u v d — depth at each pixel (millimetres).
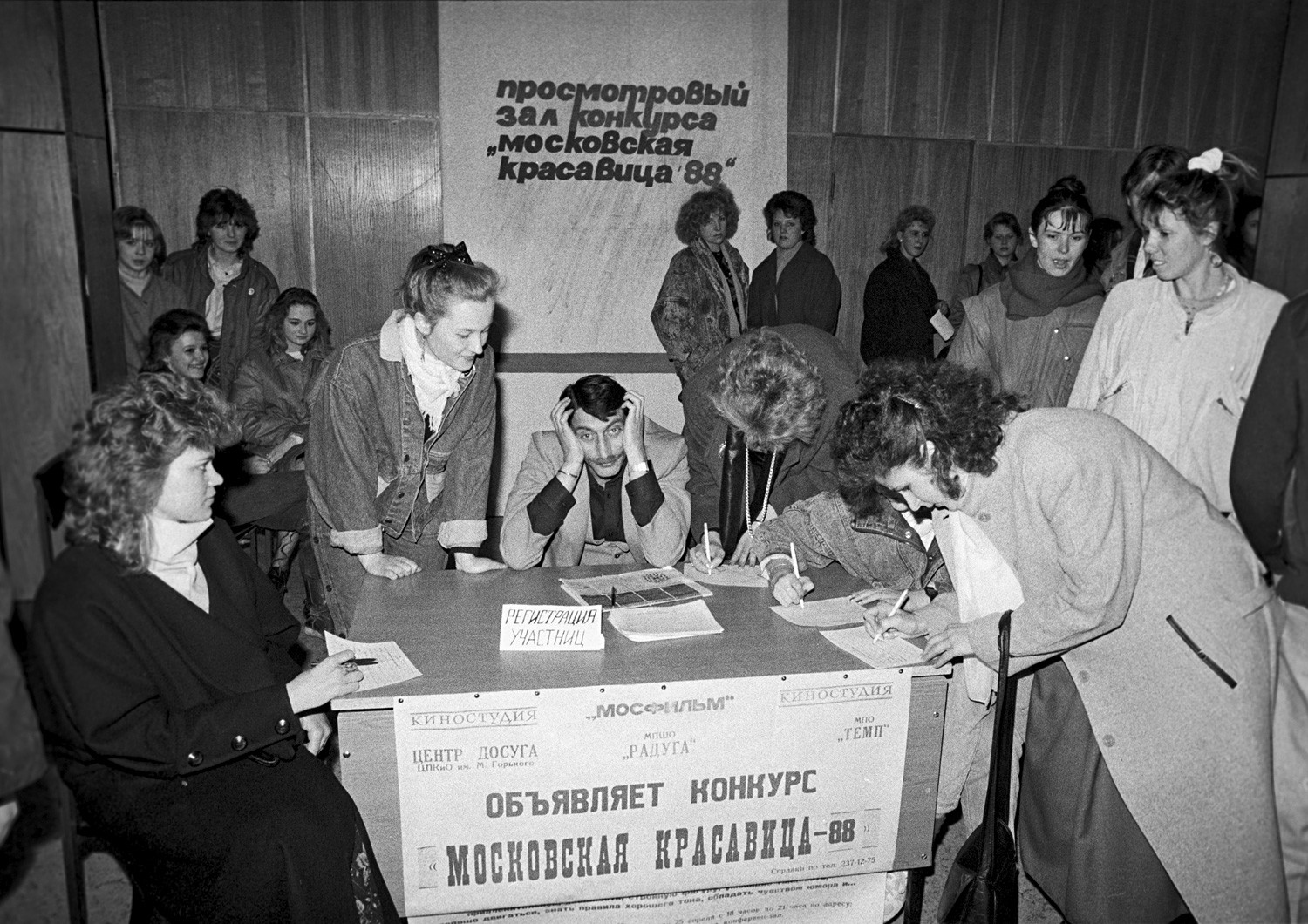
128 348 4969
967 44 6359
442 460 2650
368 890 1853
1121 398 2506
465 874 1986
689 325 5672
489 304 2338
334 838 1814
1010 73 6465
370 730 1903
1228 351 2320
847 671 2045
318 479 2594
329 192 5801
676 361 5703
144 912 2086
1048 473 1909
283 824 1775
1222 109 6828
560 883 2031
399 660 2047
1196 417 2365
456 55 5613
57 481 1990
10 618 1624
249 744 1773
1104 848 2156
